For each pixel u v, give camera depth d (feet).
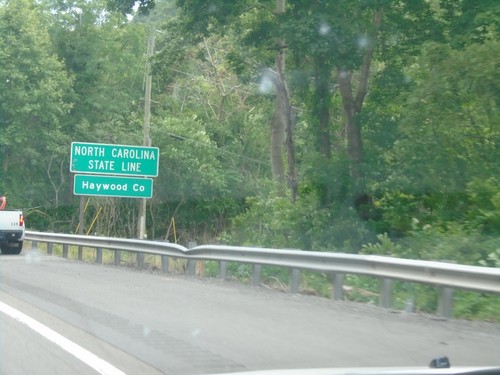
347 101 81.10
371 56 81.35
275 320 38.83
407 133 68.18
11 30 140.26
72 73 157.38
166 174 133.08
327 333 35.32
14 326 36.91
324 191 80.48
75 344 32.65
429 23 78.59
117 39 160.97
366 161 78.74
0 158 145.89
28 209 144.66
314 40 73.15
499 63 62.13
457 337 34.63
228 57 94.89
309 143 100.53
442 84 64.59
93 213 136.36
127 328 36.35
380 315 40.88
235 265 62.13
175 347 32.09
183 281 57.26
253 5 87.15
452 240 56.03
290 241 80.12
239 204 137.69
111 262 77.66
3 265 69.62
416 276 41.57
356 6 74.95
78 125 148.77
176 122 136.77
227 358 30.09
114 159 86.58
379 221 76.38
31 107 138.00
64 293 48.67
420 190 71.05
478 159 66.28
